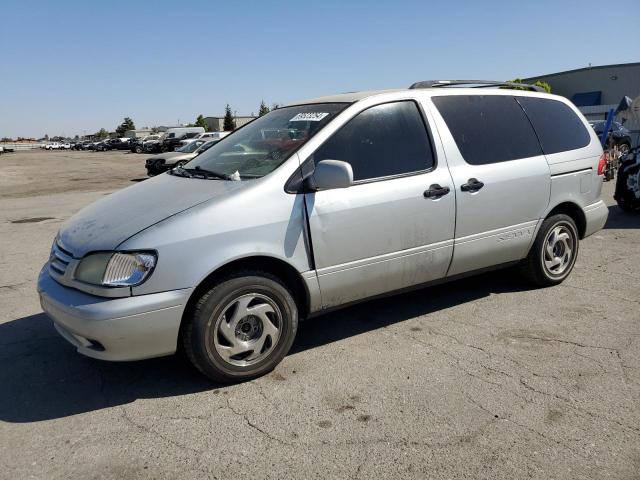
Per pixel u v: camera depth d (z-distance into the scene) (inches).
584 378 132.5
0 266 256.5
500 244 175.0
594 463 101.2
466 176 163.2
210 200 129.1
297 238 135.0
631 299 185.6
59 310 123.1
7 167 1273.4
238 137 173.5
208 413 121.6
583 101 1776.6
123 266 118.5
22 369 144.9
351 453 106.0
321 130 143.7
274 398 127.2
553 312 175.5
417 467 101.3
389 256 150.2
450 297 191.9
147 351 122.6
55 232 345.7
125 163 1376.7
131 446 110.1
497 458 103.2
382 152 150.8
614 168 528.7
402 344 154.4
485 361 142.7
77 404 127.0
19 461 105.9
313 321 173.6
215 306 126.8
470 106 172.9
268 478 99.5
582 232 203.0
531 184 179.2
